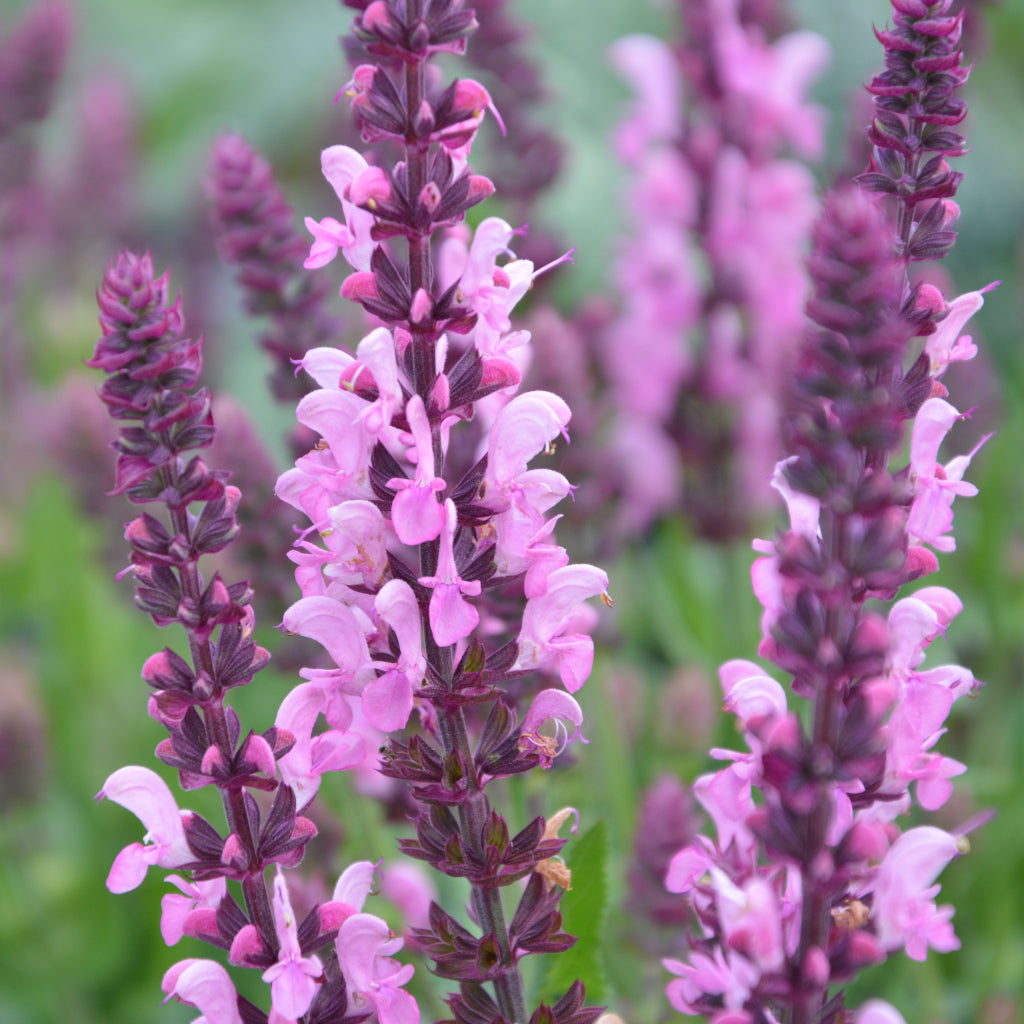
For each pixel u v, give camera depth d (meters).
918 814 0.55
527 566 0.43
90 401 0.63
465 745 0.43
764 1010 0.41
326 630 0.43
